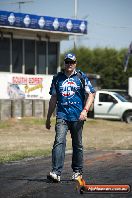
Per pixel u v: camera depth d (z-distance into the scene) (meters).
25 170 16.64
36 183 14.05
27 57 47.66
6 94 45.66
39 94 48.06
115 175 15.28
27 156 20.92
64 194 12.49
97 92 49.59
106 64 104.38
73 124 14.05
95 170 16.42
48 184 13.85
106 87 103.81
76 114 14.01
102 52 106.81
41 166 17.66
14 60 46.69
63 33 47.91
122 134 35.16
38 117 45.47
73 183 13.93
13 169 16.91
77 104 14.01
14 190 13.12
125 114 48.28
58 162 14.00
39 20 46.00
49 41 49.16
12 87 46.06
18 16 44.53
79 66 106.19
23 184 13.94
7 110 44.09
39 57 48.62
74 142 14.20
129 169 16.64
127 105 48.22
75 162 14.27
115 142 28.61
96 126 41.97
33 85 47.59
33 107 46.09
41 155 21.33
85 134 34.84
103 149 24.19
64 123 14.02
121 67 102.69
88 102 13.89
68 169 16.77
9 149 24.03
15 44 46.69
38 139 30.52
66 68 13.95
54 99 14.19
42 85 48.31
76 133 14.10
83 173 15.71
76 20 48.75
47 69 49.22
